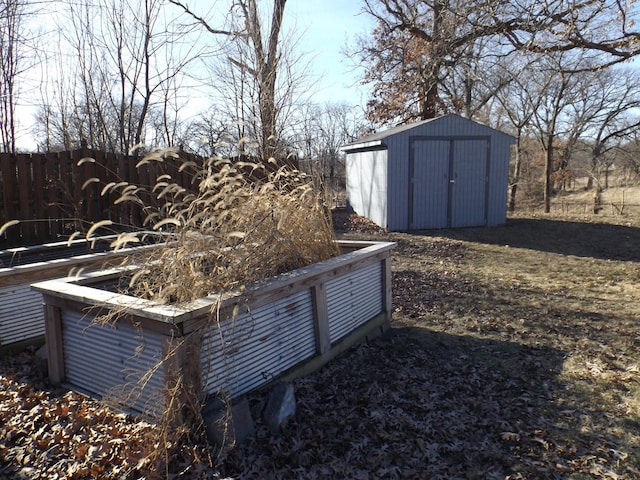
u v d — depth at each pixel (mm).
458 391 3316
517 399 3203
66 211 6238
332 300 3650
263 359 2959
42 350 3357
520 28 12523
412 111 20281
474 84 22984
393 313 5188
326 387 3234
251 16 10523
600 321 4957
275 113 10016
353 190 14469
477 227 12883
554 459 2523
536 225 13234
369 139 13180
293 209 3846
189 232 3080
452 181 12617
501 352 4070
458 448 2617
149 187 7031
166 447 2311
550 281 7012
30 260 4590
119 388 2719
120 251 4098
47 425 2668
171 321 2311
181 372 2408
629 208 21344
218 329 2578
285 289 3088
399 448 2611
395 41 18266
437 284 6652
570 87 22531
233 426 2486
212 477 2291
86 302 2748
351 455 2529
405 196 12266
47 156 6047
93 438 2539
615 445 2662
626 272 7688
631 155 31266
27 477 2291
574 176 30266
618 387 3381
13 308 3621
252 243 3281
